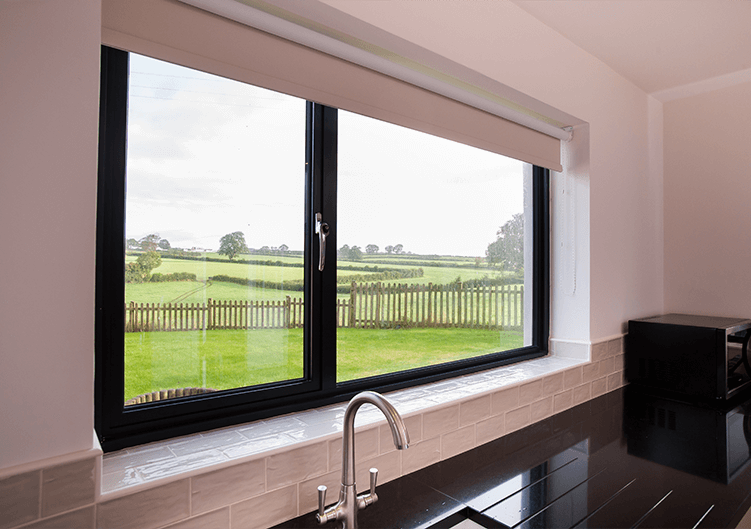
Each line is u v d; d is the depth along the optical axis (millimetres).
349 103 1183
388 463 1124
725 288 2273
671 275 2457
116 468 826
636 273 2256
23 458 663
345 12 1065
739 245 2236
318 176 1272
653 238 2402
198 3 916
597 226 1972
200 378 1075
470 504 1022
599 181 1985
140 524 754
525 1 1527
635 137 2256
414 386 1479
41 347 680
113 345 935
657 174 2447
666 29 1721
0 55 650
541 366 1798
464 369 1662
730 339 1833
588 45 1849
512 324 1957
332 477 1006
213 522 835
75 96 713
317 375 1271
